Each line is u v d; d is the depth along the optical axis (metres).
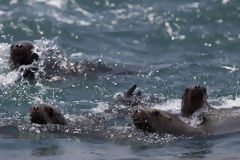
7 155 39.34
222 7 85.94
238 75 63.59
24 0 87.00
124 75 62.84
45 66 62.09
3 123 45.81
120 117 49.41
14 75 60.06
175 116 46.66
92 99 55.12
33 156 39.16
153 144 42.59
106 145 42.09
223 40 77.88
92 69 63.75
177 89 58.53
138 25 82.00
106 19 83.50
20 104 52.91
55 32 76.31
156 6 87.44
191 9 85.81
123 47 75.00
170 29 80.62
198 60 72.00
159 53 74.62
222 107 52.03
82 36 76.31
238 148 41.22
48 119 44.81
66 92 56.78
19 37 74.19
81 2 87.75
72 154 39.72
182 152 40.53
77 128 45.28
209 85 60.06
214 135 44.66
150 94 56.56
